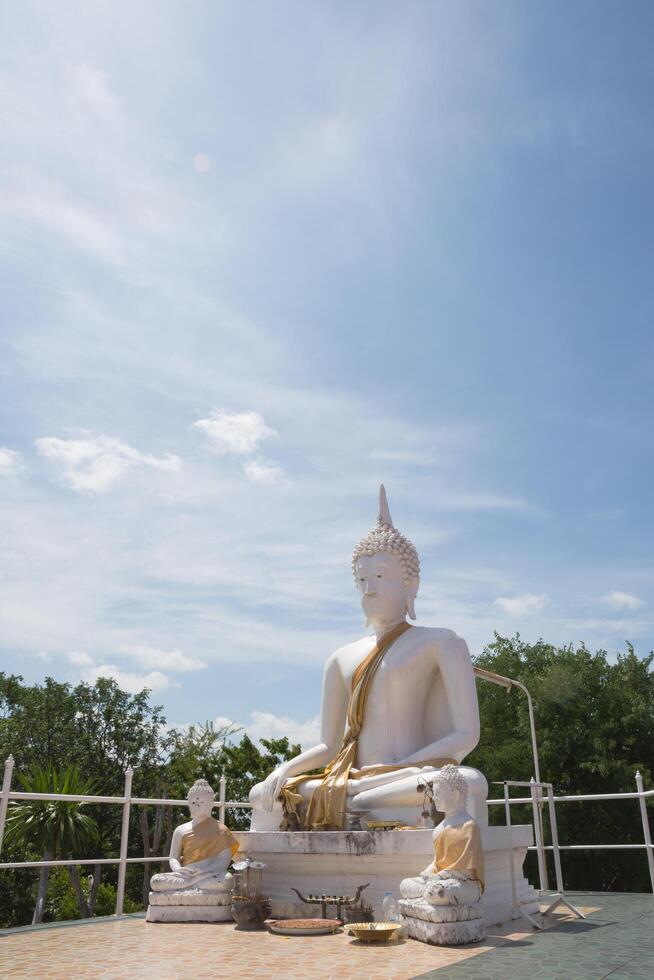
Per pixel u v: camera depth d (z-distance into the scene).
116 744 35.97
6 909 31.64
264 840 8.29
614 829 27.22
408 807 8.10
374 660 9.62
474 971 5.22
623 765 26.64
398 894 7.47
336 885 7.90
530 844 8.66
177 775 34.66
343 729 10.13
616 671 30.16
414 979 4.98
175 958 5.82
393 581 10.13
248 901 7.39
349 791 8.61
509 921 7.51
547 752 27.48
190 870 7.99
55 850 23.44
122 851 8.94
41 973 5.30
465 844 6.77
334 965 5.50
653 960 5.59
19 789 33.28
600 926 7.34
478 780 7.68
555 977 5.00
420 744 9.37
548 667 30.88
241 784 30.14
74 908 31.53
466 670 9.31
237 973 5.25
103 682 37.19
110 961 5.72
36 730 34.88
